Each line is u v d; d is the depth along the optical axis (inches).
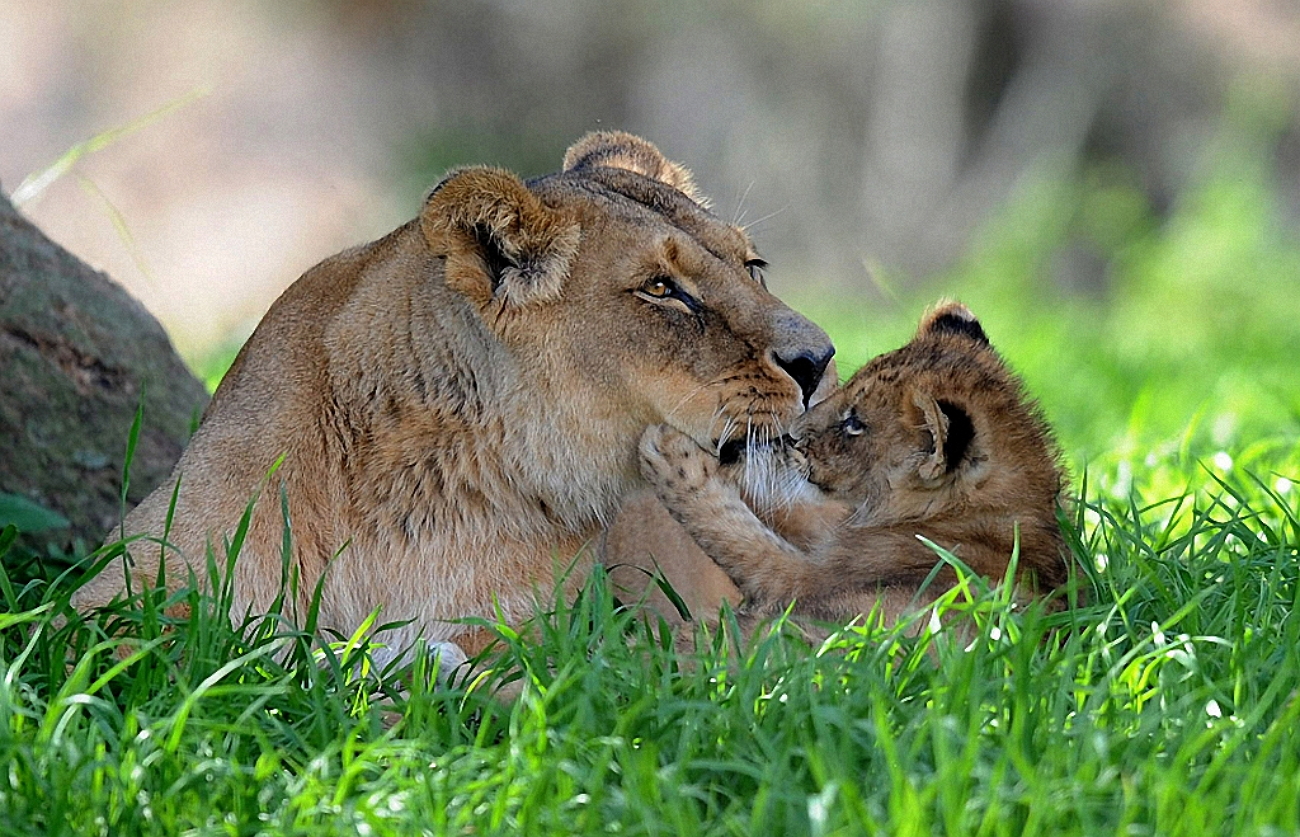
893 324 990.4
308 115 1759.4
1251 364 804.6
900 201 1807.3
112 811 265.6
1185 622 332.5
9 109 1733.5
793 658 304.8
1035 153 1772.9
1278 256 1203.9
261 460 365.4
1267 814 237.9
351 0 1836.9
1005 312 1173.1
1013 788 257.8
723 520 382.0
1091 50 1785.2
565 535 379.6
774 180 1818.4
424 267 376.2
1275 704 289.6
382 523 367.6
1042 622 320.8
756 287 378.0
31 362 462.3
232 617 354.6
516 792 262.5
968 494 389.4
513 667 345.4
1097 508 385.7
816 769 251.6
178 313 1472.7
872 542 390.9
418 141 1786.4
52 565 430.9
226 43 1792.6
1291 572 365.7
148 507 369.1
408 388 369.1
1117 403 719.7
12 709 289.6
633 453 378.9
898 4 1831.9
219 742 287.4
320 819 262.5
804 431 412.8
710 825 254.4
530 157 1828.2
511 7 1854.1
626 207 375.2
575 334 365.7
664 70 1865.2
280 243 1593.3
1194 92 1760.6
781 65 1866.4
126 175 1653.5
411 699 298.2
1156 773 252.7
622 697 305.4
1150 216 1716.3
